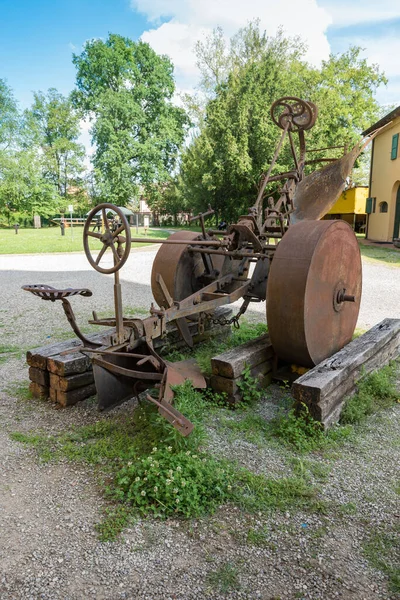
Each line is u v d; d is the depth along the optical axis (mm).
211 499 2646
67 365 3826
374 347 4301
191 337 5031
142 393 4129
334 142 23359
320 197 5070
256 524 2463
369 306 7781
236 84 24375
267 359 4246
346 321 4539
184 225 48312
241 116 22422
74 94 40531
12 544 2316
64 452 3168
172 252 4965
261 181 4855
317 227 3852
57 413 3797
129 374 3381
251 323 6531
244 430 3449
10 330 6383
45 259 15438
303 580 2092
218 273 5230
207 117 26234
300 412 3389
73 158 51812
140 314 7176
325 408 3348
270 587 2055
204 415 3660
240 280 5242
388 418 3695
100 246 20000
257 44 25797
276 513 2549
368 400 3828
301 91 23672
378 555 2238
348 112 27484
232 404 3820
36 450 3209
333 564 2184
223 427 3492
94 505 2623
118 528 2414
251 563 2193
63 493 2730
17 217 46594
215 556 2238
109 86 39406
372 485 2797
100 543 2322
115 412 3785
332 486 2785
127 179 37438
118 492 2639
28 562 2201
